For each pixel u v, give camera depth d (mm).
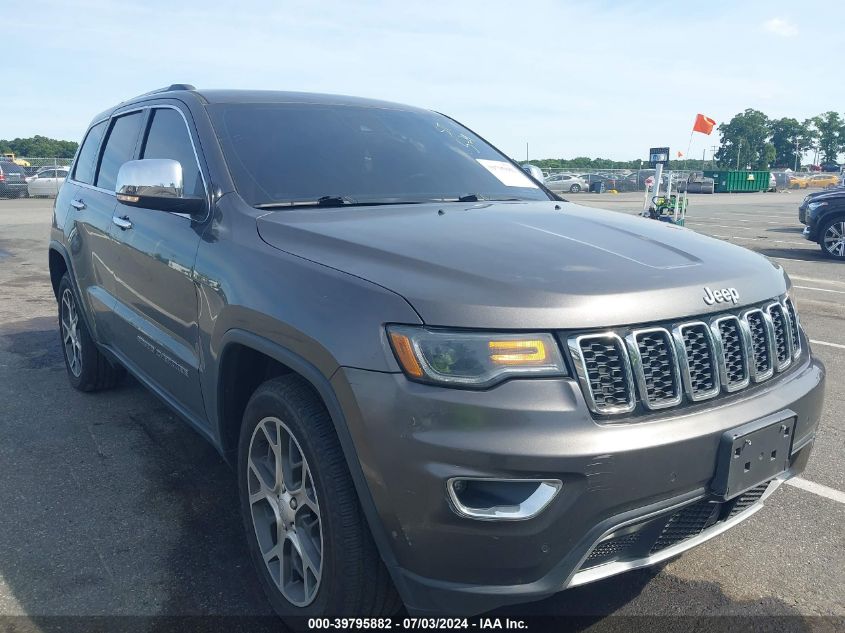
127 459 3982
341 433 2172
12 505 3461
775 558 3092
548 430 1996
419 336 2059
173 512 3414
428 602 2113
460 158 3846
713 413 2242
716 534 2426
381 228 2682
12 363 5789
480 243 2504
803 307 8469
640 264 2414
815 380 2652
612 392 2119
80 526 3275
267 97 3725
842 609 2748
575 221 3010
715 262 2580
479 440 1979
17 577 2875
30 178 29375
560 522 2016
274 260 2588
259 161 3217
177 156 3498
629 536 2213
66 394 5027
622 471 2035
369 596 2268
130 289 3736
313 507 2367
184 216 3229
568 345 2072
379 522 2127
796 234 17469
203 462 3955
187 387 3207
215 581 2875
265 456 2678
